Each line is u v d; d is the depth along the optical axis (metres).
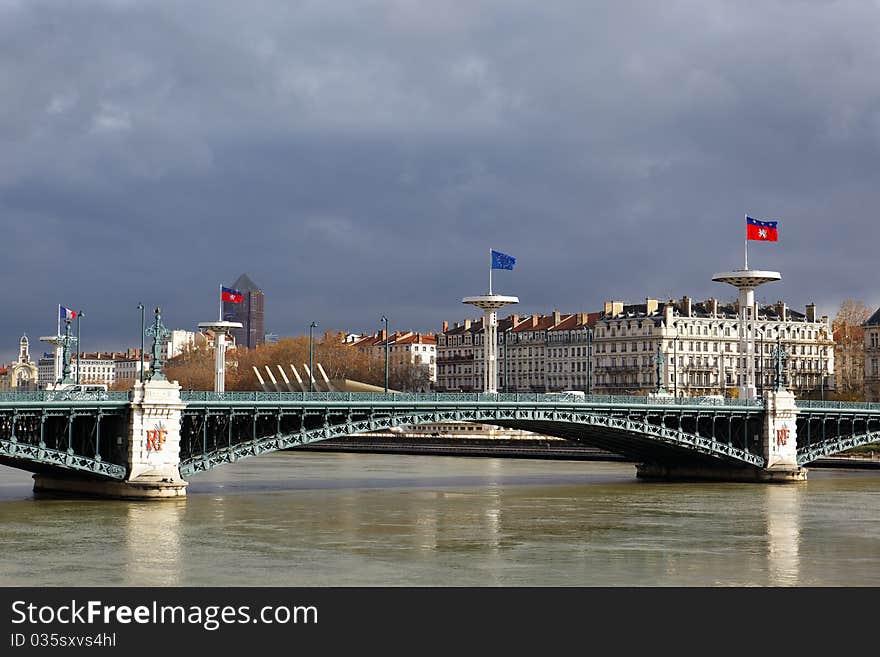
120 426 97.50
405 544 79.62
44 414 91.75
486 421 115.69
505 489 119.81
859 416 142.62
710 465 134.50
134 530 83.06
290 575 68.25
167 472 97.00
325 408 104.75
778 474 131.62
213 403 99.38
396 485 123.69
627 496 112.94
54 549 75.12
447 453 193.00
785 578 69.50
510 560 74.12
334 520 90.88
